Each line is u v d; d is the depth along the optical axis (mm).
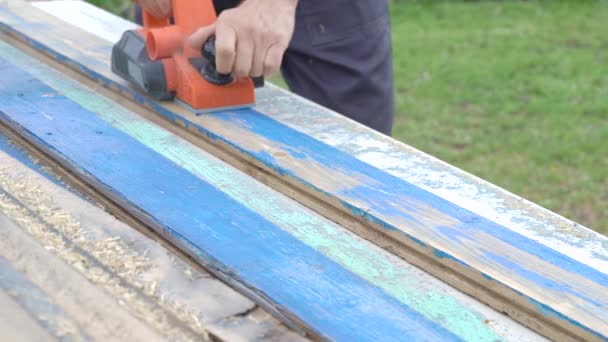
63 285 983
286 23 1589
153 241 1110
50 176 1435
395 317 988
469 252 1108
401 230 1159
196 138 1583
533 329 1020
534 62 5750
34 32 2082
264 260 1091
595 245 1144
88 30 2146
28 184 1267
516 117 4816
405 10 7348
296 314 957
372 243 1212
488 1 7566
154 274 1027
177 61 1635
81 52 1949
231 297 993
